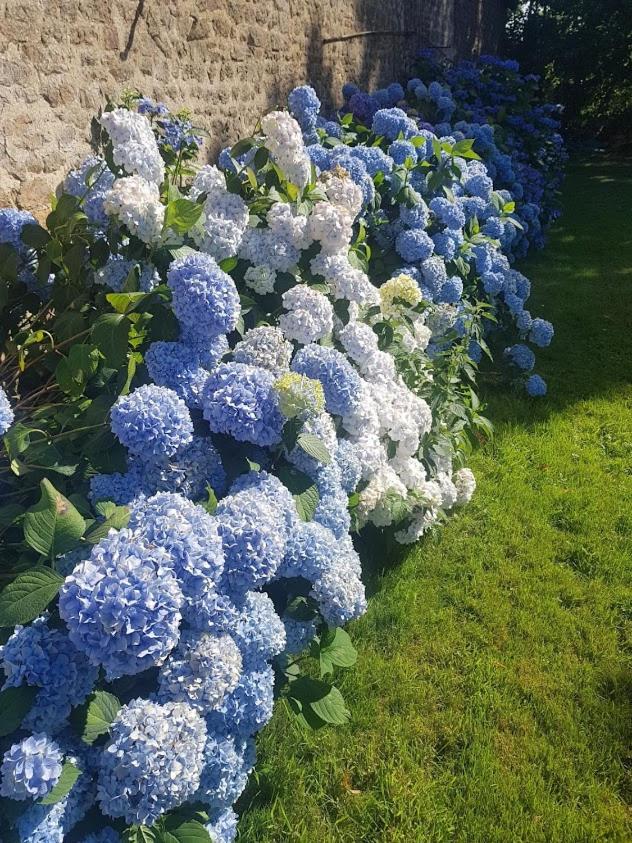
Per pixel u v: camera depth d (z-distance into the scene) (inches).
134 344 72.6
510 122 311.9
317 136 165.2
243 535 56.5
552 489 138.7
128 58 162.1
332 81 273.1
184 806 56.7
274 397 65.9
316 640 73.6
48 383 79.6
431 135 186.7
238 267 89.0
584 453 152.8
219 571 53.1
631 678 97.0
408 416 99.7
